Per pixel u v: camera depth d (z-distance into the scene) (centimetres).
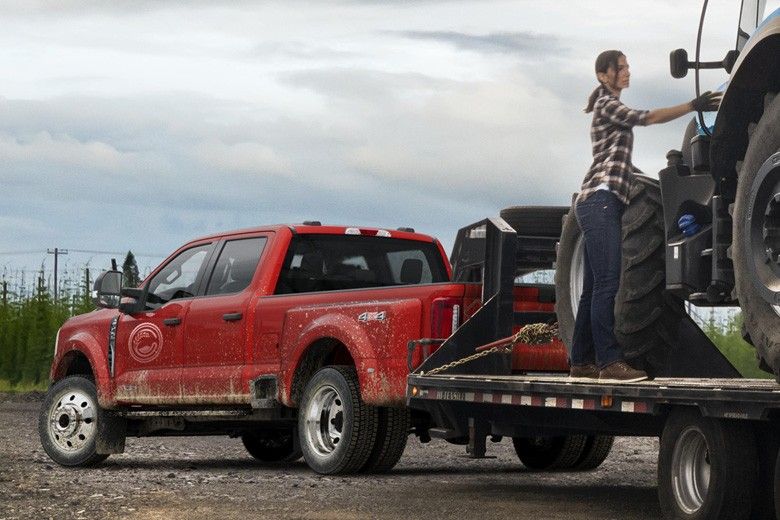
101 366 1617
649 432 1045
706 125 966
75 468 1573
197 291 1581
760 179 816
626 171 1053
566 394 1026
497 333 1289
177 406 1588
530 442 1546
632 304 1023
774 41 789
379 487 1272
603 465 1614
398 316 1327
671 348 1047
